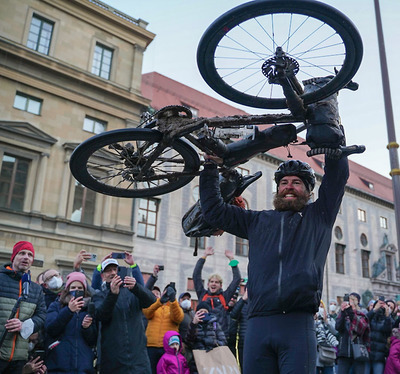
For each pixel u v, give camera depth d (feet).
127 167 9.71
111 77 66.80
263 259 7.64
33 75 58.44
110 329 14.56
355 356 23.25
